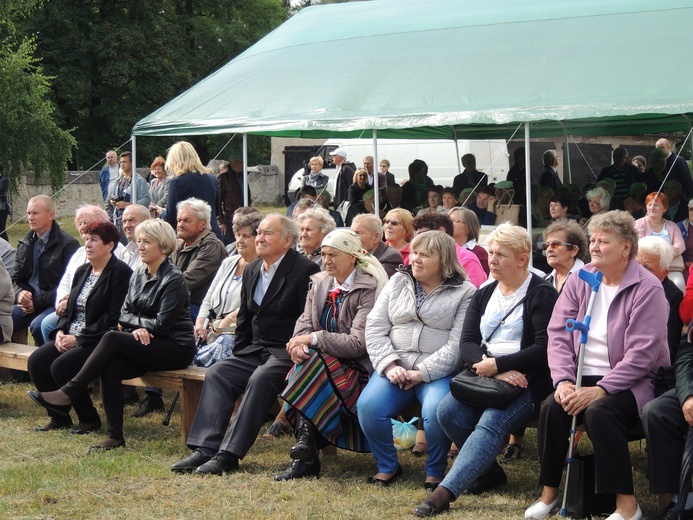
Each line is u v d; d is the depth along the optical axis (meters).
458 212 6.85
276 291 5.66
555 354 4.61
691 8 8.84
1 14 21.45
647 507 4.58
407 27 10.19
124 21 27.91
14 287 7.91
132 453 5.69
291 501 4.77
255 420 5.35
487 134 14.07
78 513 4.63
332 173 18.94
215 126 9.85
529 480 5.12
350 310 5.37
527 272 4.91
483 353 4.84
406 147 17.66
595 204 10.12
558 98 8.12
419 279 5.15
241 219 6.52
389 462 5.08
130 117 27.53
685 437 4.26
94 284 6.33
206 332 6.64
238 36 31.36
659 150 10.93
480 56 9.13
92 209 7.55
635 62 8.25
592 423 4.30
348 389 5.21
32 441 6.02
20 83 20.38
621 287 4.54
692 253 8.22
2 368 7.84
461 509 4.60
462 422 4.77
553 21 9.30
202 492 4.93
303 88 9.82
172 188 8.92
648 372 4.45
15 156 20.36
